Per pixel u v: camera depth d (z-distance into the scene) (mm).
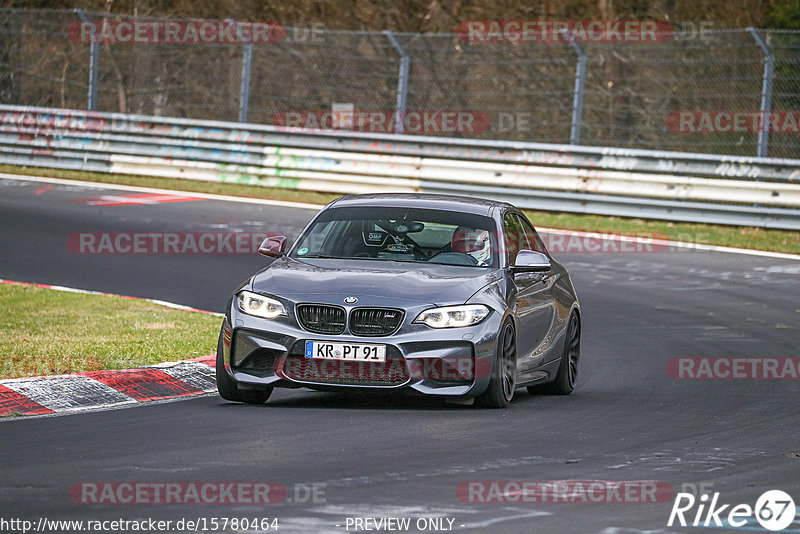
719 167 78812
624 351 44281
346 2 120625
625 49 110188
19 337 41062
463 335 30719
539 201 82375
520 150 84438
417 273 32375
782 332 48375
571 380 37219
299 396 34125
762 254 68375
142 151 95688
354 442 26438
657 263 64875
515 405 33094
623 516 20328
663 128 107312
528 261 33938
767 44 79625
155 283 57094
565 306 37312
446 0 118750
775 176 77250
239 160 92625
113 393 32500
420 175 86062
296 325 30719
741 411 32875
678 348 44906
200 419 29219
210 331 43875
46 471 22844
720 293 57156
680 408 33188
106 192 86750
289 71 113375
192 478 22438
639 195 80062
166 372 34969
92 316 46781
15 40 111438
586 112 110375
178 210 79125
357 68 114000
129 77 114500
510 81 112188
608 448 26578
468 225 34969
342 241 34500
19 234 69062
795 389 37188
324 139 90875
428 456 25031
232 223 74688
